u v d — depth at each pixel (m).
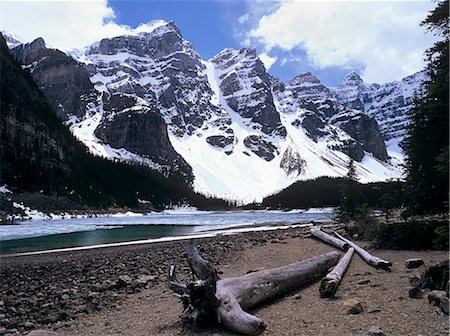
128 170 173.75
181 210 171.50
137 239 34.09
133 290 11.23
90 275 14.05
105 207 115.00
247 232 34.97
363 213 22.86
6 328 8.23
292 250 18.03
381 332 5.94
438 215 16.86
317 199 171.50
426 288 8.45
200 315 7.15
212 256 17.83
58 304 9.96
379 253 14.86
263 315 7.76
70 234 41.59
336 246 17.77
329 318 7.19
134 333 7.29
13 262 19.03
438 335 5.95
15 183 92.25
